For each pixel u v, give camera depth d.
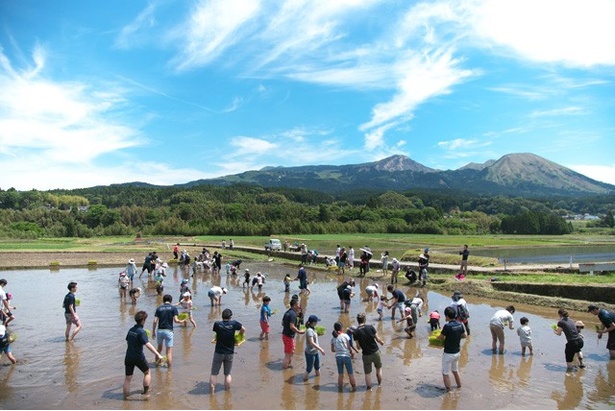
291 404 9.80
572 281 23.67
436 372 12.00
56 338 15.18
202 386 10.82
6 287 26.97
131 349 10.07
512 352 13.76
